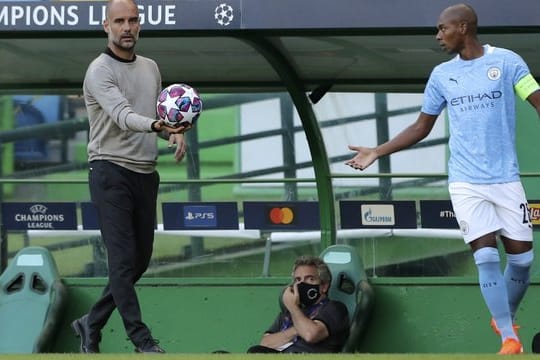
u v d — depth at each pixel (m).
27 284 30.97
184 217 32.09
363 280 29.89
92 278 31.42
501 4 24.89
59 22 25.97
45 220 32.31
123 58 24.05
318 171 31.30
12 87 33.06
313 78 31.72
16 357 19.78
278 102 35.59
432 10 25.09
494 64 22.80
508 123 22.83
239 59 30.30
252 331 30.94
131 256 23.97
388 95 34.12
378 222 31.61
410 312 30.55
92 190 24.12
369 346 30.52
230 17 25.56
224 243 32.31
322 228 31.33
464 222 22.84
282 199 34.34
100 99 23.50
